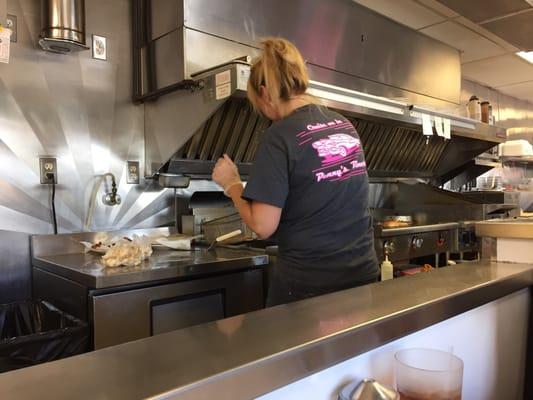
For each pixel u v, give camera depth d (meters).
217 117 2.43
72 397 0.49
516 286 1.19
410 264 2.81
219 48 2.39
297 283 1.37
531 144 6.18
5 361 1.33
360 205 1.41
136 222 2.57
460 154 4.28
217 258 2.04
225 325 0.74
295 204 1.35
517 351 1.37
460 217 3.54
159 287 1.79
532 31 3.26
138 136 2.58
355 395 0.71
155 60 2.42
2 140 2.13
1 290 2.14
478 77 5.05
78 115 2.36
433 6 3.27
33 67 2.21
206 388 0.54
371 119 2.79
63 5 2.07
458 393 0.80
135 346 0.64
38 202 2.24
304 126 1.33
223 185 1.51
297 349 0.64
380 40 3.38
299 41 2.83
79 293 1.73
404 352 0.85
